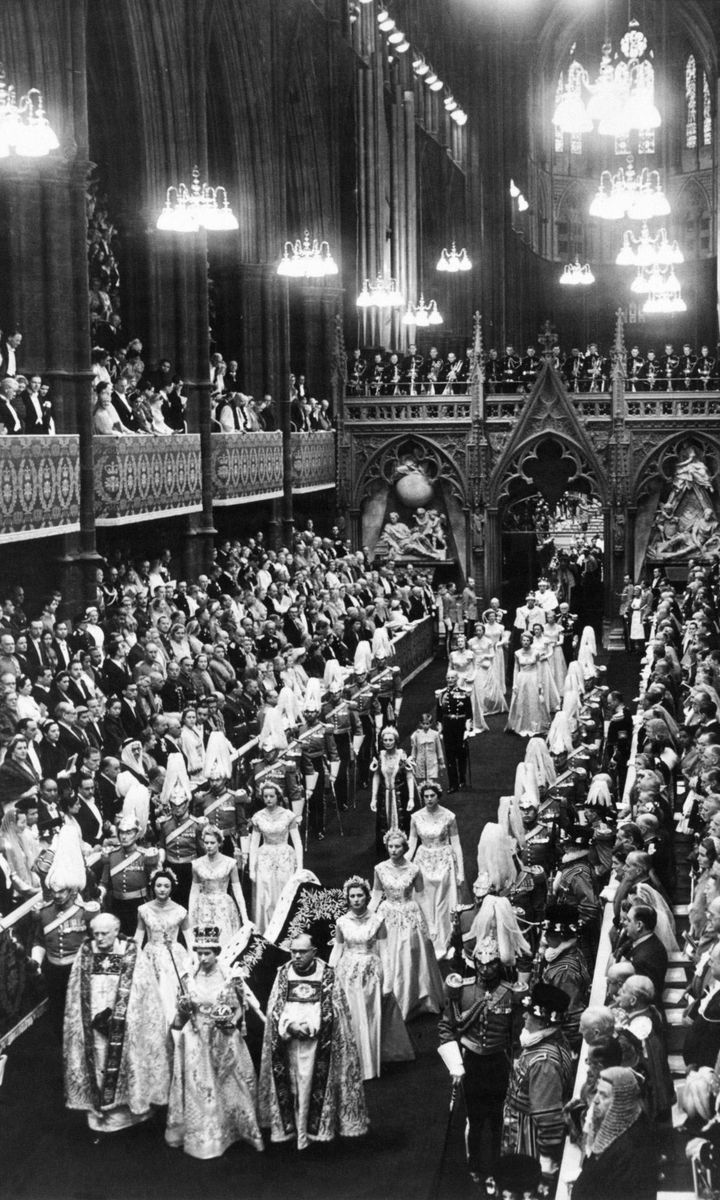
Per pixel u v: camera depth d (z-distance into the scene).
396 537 42.94
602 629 42.53
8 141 19.75
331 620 30.17
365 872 19.47
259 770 19.52
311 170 42.38
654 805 15.42
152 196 31.05
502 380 42.50
